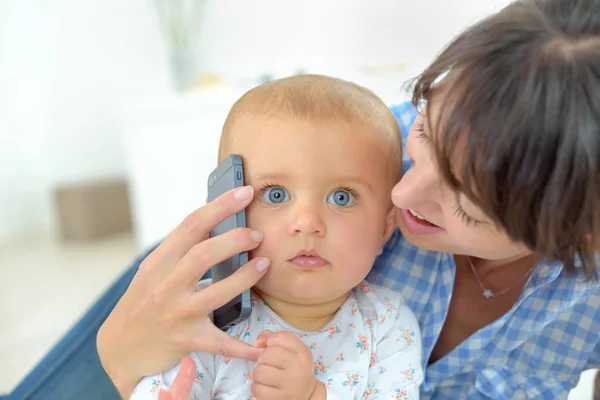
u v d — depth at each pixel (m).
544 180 0.53
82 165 3.79
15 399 0.94
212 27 3.15
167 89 3.56
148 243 2.55
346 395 0.75
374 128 0.76
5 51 3.55
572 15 0.55
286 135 0.70
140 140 2.47
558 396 0.86
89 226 3.39
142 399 0.68
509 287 0.84
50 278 2.78
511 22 0.56
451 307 0.88
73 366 0.96
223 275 0.73
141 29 3.54
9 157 3.60
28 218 3.70
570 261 0.60
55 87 3.68
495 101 0.54
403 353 0.80
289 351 0.66
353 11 2.78
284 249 0.68
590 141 0.52
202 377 0.71
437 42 2.59
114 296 1.00
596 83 0.52
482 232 0.63
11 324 2.28
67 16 3.60
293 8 2.95
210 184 0.79
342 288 0.72
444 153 0.58
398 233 0.91
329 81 0.80
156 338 0.67
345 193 0.72
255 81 2.74
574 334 0.83
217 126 2.41
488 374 0.85
